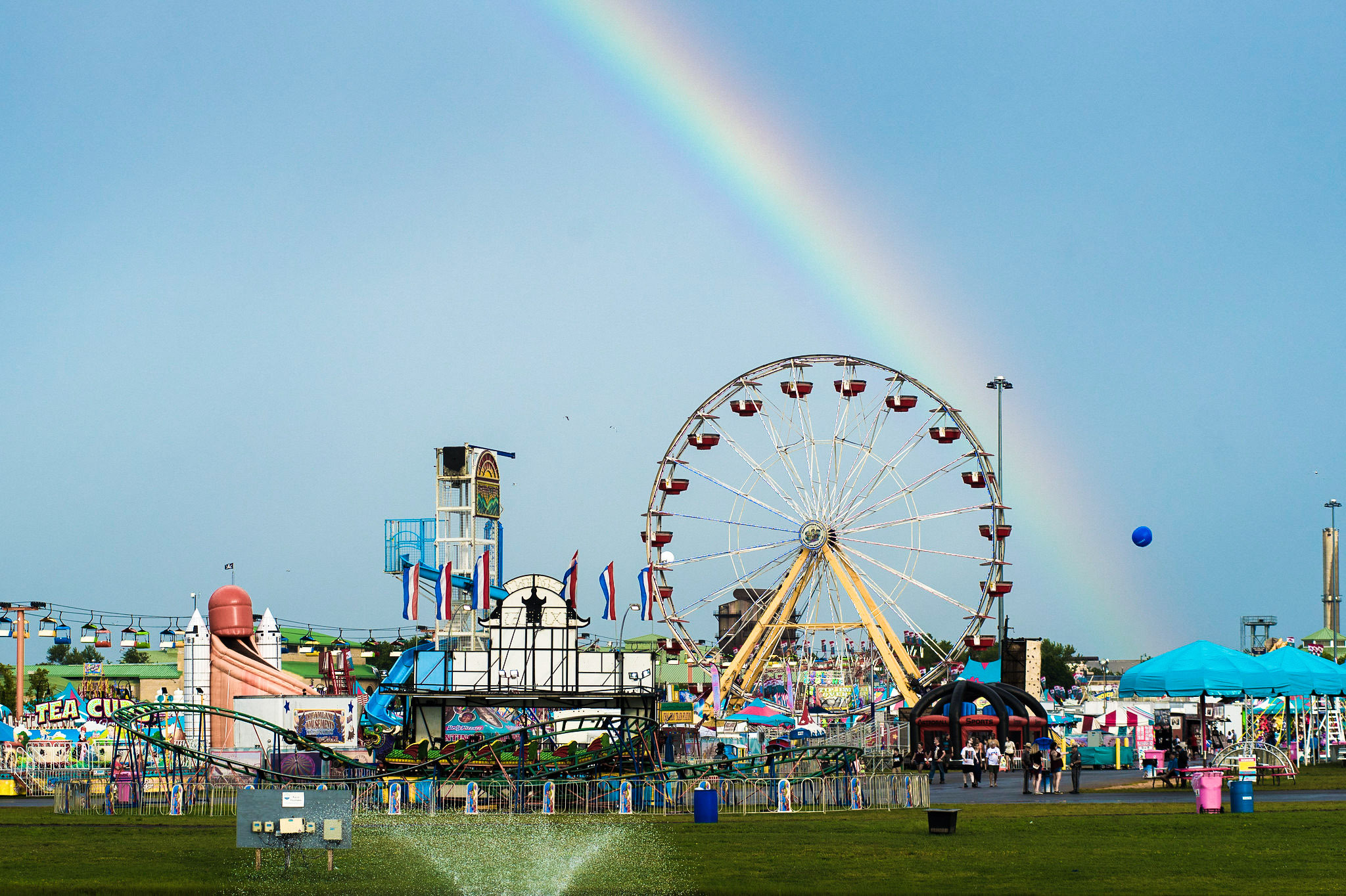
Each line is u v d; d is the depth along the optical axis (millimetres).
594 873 34312
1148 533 81188
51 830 44562
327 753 58281
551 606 69562
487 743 55031
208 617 79250
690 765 55000
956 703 82188
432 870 34969
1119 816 48531
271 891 31125
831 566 99500
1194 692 63312
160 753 63000
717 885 31969
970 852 38125
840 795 53906
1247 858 36281
